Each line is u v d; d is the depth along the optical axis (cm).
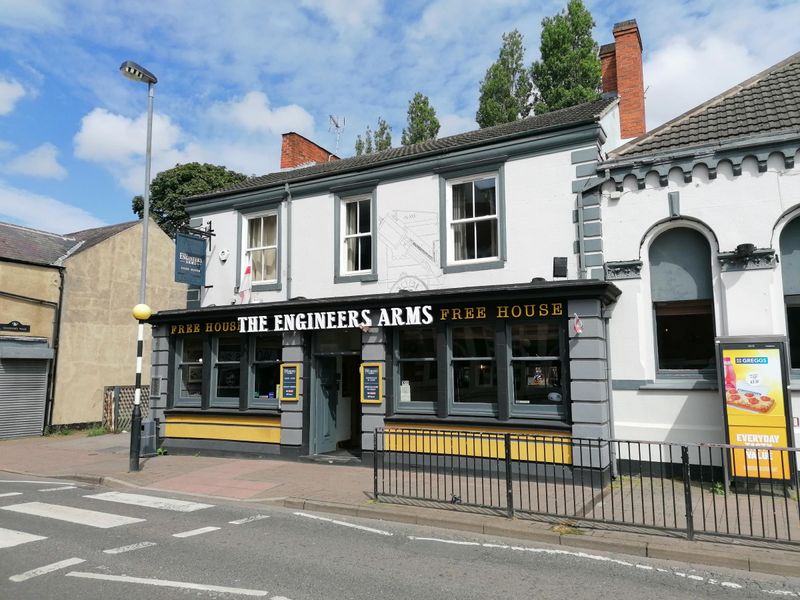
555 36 2531
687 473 668
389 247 1237
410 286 1202
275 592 526
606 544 663
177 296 2289
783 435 849
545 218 1084
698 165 991
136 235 2162
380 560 624
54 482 1126
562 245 1066
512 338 1066
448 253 1176
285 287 1362
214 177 3316
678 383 979
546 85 2569
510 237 1109
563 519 755
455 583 554
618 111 1342
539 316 1026
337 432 1362
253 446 1312
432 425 1115
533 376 1046
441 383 1109
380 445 1163
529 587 544
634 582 560
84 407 1944
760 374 870
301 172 1612
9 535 715
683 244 1013
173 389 1446
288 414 1273
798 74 1080
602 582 559
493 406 1066
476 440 1062
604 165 1045
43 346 1839
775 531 643
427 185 1209
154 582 550
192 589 532
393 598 514
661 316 1029
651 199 1021
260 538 709
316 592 527
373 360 1183
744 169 958
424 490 889
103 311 2028
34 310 1836
